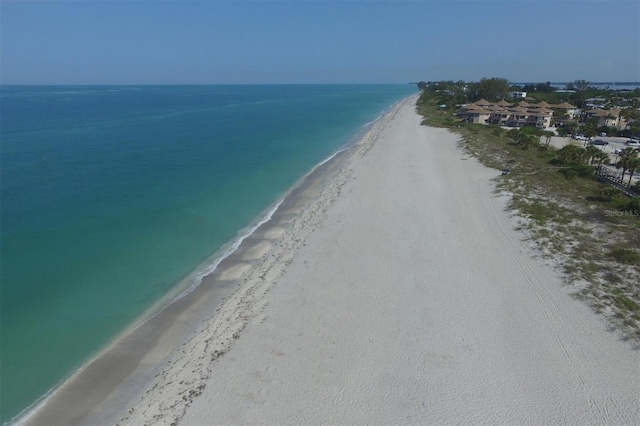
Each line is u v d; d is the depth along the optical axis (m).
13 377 16.62
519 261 24.28
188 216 33.03
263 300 21.06
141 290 22.62
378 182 40.84
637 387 15.29
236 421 14.15
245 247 27.72
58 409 15.10
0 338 18.69
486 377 15.91
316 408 14.62
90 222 31.23
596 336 17.86
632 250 24.30
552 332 18.22
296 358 16.97
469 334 18.25
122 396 15.58
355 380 15.81
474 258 24.86
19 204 34.50
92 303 21.34
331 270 23.92
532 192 35.84
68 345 18.39
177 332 19.14
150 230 30.19
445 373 16.11
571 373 16.00
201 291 22.45
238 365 16.67
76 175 43.88
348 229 29.62
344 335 18.31
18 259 25.34
